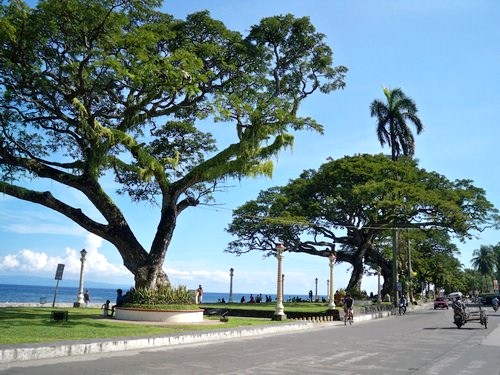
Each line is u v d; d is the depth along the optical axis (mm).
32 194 23953
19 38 19531
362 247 49844
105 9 19500
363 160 45844
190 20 23484
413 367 11547
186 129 27969
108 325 18797
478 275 140625
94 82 21234
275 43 26969
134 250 24516
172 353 13375
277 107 24594
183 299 23453
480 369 11367
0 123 22734
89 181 23828
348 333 21484
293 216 46000
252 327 20750
